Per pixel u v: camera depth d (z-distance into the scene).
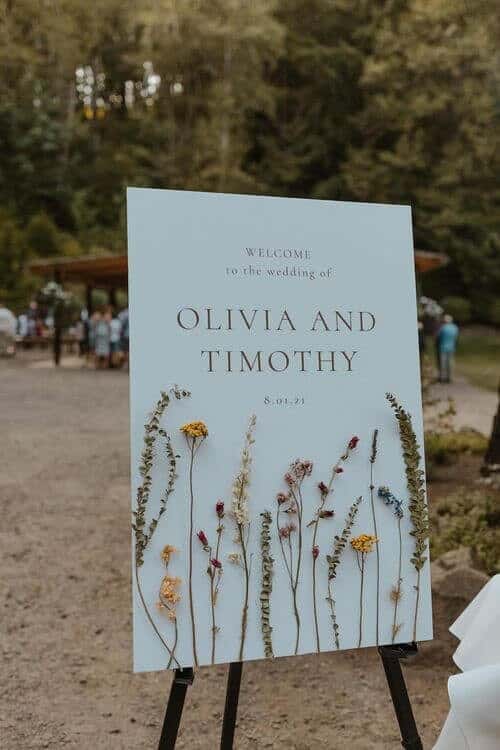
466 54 29.61
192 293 1.79
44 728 2.87
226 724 2.33
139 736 2.84
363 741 2.76
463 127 32.50
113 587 4.46
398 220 2.00
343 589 1.86
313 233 1.91
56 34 39.47
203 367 1.79
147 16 32.84
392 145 35.50
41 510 6.13
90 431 9.88
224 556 1.78
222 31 32.12
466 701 1.38
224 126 34.88
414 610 1.91
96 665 3.46
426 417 8.91
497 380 18.45
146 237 1.76
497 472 6.36
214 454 1.78
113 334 18.97
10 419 10.70
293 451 1.85
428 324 20.72
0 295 31.23
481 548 4.15
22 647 3.63
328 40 36.78
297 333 1.87
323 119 37.19
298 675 3.35
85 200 40.66
